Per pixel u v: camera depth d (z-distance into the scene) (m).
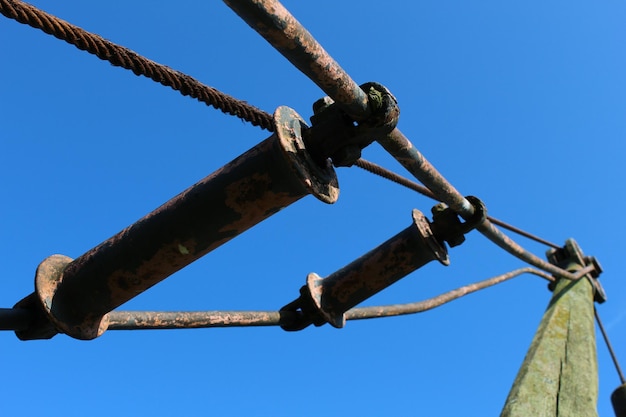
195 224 2.61
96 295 2.79
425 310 4.93
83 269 2.79
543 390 4.18
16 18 2.16
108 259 2.74
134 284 2.75
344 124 2.62
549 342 4.87
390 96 2.60
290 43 2.11
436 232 4.03
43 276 2.79
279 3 2.02
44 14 2.22
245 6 1.96
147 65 2.54
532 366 4.43
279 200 2.58
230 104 2.88
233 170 2.59
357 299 4.14
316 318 4.19
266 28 2.04
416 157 3.12
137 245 2.68
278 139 2.49
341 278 4.16
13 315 2.80
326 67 2.27
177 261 2.69
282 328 4.23
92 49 2.37
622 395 5.82
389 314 4.66
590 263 7.45
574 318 5.48
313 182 2.53
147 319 3.20
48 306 2.74
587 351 4.88
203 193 2.61
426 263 3.97
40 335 2.89
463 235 4.01
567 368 4.55
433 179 3.37
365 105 2.55
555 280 7.16
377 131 2.63
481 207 3.93
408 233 3.99
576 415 4.04
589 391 4.29
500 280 6.00
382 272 4.04
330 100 2.81
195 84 2.73
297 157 2.51
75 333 2.81
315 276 4.25
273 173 2.53
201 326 3.49
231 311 3.71
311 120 2.72
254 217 2.63
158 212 2.69
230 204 2.58
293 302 4.22
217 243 2.68
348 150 2.65
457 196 3.67
